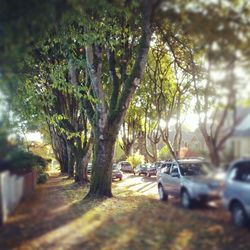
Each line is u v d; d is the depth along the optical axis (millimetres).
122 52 13297
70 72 13977
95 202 7938
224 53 5145
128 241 4941
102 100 12641
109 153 12453
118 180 24969
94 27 10922
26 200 5477
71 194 10031
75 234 5008
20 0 4633
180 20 5781
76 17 8805
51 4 4816
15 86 7215
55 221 5254
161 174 9180
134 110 22656
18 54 5070
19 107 11180
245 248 4422
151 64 15430
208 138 5113
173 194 7082
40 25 4980
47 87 14914
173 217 5090
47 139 26125
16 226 4902
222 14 5211
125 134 36594
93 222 5328
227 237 4605
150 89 16688
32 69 12742
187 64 10367
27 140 12672
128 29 11961
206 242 4609
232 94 5020
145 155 37344
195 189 5117
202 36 5312
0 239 4734
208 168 5090
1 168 4883
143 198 8180
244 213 4672
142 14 8305
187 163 6164
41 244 4719
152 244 4711
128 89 12508
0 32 4742
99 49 12484
